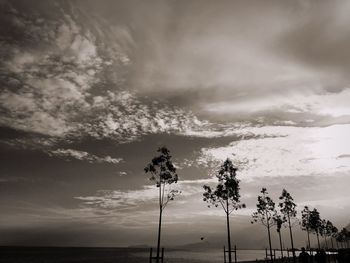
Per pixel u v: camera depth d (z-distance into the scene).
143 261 143.00
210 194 46.84
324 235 82.44
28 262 138.00
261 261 74.69
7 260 151.88
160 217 40.94
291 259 71.88
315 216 68.25
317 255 32.00
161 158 43.12
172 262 137.00
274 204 56.97
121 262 136.00
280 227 57.03
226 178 46.94
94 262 135.50
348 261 29.78
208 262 136.12
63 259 161.88
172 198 41.81
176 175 43.16
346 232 97.06
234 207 45.50
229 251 43.94
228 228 44.81
